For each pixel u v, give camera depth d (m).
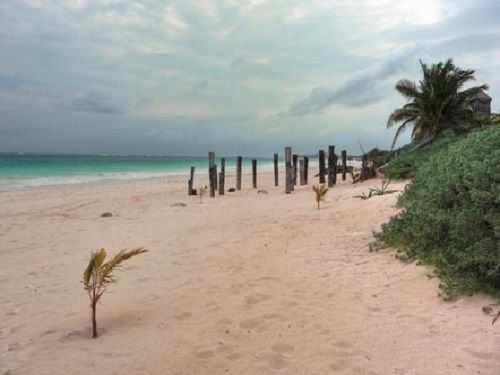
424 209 6.36
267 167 64.88
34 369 3.57
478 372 3.26
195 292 5.53
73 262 7.62
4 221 12.77
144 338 4.15
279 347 3.87
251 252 7.64
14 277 6.65
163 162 88.25
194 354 3.77
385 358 3.59
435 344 3.74
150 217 13.18
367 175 20.78
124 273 6.64
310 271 6.18
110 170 47.66
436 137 24.88
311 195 16.61
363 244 7.40
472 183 5.64
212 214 13.02
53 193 21.55
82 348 3.96
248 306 4.93
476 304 4.41
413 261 5.93
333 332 4.13
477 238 5.07
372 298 4.95
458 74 24.92
